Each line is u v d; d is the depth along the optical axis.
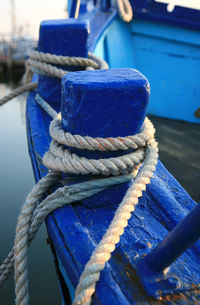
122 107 1.21
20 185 4.22
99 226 1.23
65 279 1.33
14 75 17.75
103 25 3.34
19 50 17.80
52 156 1.33
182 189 1.50
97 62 2.28
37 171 1.63
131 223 1.26
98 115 1.20
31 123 2.05
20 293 1.23
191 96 3.97
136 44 3.93
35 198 1.35
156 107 4.05
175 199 1.41
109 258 1.06
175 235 0.90
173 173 2.87
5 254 2.96
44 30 2.10
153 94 4.02
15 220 3.50
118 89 1.17
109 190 1.31
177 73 3.91
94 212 1.30
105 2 3.77
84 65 2.16
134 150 1.34
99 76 1.23
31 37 18.94
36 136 1.89
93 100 1.17
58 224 1.21
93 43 2.97
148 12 3.70
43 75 2.27
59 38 2.11
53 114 2.03
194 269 1.08
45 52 2.17
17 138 5.95
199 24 3.62
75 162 1.23
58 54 2.15
